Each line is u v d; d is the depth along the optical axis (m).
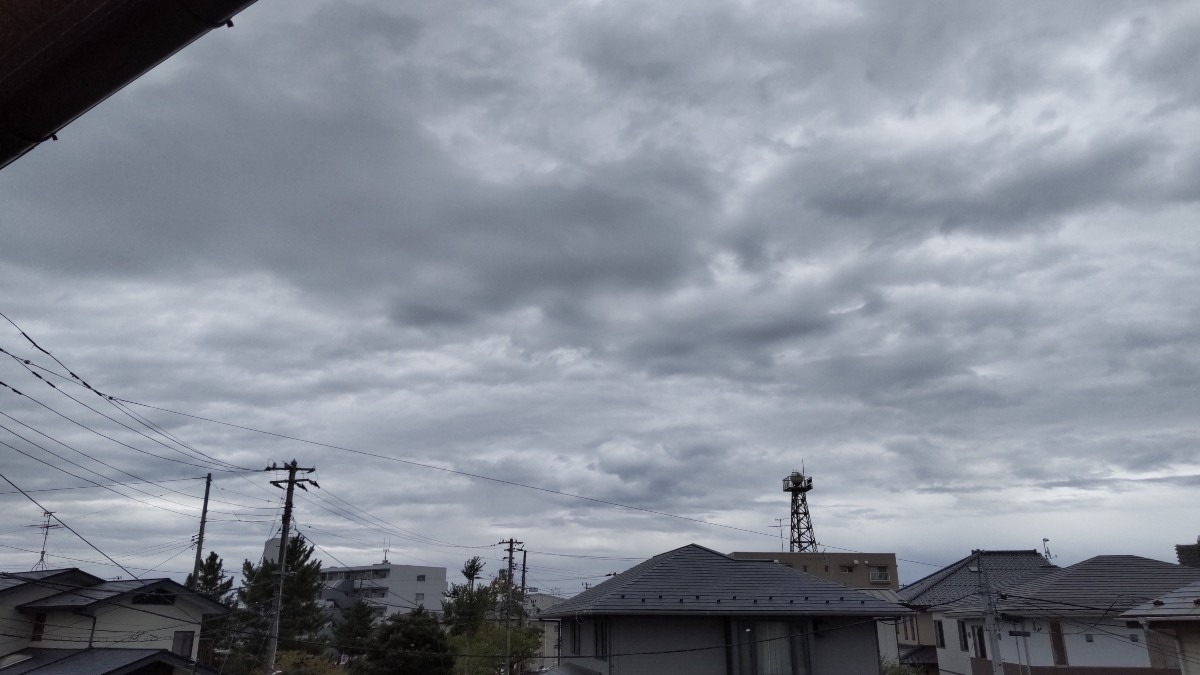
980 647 34.44
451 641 48.34
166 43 6.14
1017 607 30.80
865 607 24.44
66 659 27.41
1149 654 28.73
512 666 48.03
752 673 23.36
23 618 30.91
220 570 60.53
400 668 43.81
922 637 45.16
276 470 31.70
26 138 6.54
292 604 55.84
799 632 24.06
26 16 5.66
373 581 86.75
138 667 26.50
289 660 45.94
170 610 33.94
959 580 45.94
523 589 54.44
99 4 5.70
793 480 78.88
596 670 25.52
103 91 6.31
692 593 24.70
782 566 27.55
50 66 5.95
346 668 52.00
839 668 23.92
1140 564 33.06
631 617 23.98
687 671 23.66
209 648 41.41
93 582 33.28
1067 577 32.41
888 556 76.00
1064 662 29.88
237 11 6.18
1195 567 36.12
